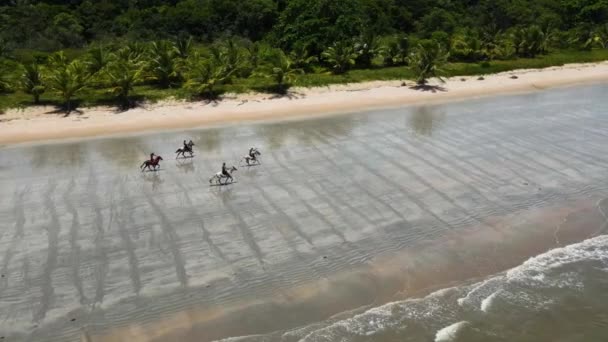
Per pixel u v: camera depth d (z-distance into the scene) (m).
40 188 25.95
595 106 41.38
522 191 25.25
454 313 16.67
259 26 64.12
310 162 29.20
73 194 25.22
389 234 21.31
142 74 43.69
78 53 52.47
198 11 65.00
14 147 32.50
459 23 68.81
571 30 69.19
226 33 62.56
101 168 28.70
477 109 40.81
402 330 15.91
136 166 28.97
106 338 15.51
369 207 23.61
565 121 37.03
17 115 37.62
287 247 20.34
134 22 63.12
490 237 21.11
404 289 17.84
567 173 27.45
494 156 29.95
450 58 56.12
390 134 34.31
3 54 51.19
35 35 58.28
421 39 61.53
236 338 15.49
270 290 17.78
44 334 15.61
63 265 19.11
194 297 17.38
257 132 35.16
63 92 38.03
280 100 42.62
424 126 36.12
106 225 22.09
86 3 67.62
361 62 52.31
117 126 36.56
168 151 31.47
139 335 15.65
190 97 42.06
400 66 52.41
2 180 27.02
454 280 18.36
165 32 61.81
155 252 20.00
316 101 42.81
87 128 36.06
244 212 23.16
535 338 15.73
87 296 17.38
